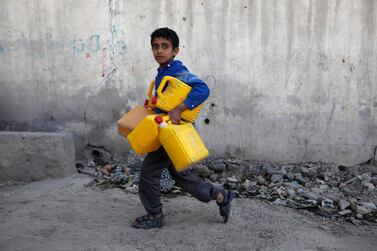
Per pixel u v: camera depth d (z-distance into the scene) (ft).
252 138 16.89
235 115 16.79
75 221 11.55
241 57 16.47
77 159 17.02
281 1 16.17
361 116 16.72
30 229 10.89
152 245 10.18
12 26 16.29
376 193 14.73
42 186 14.20
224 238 10.65
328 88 16.58
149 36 16.43
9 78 16.53
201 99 10.16
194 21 16.33
